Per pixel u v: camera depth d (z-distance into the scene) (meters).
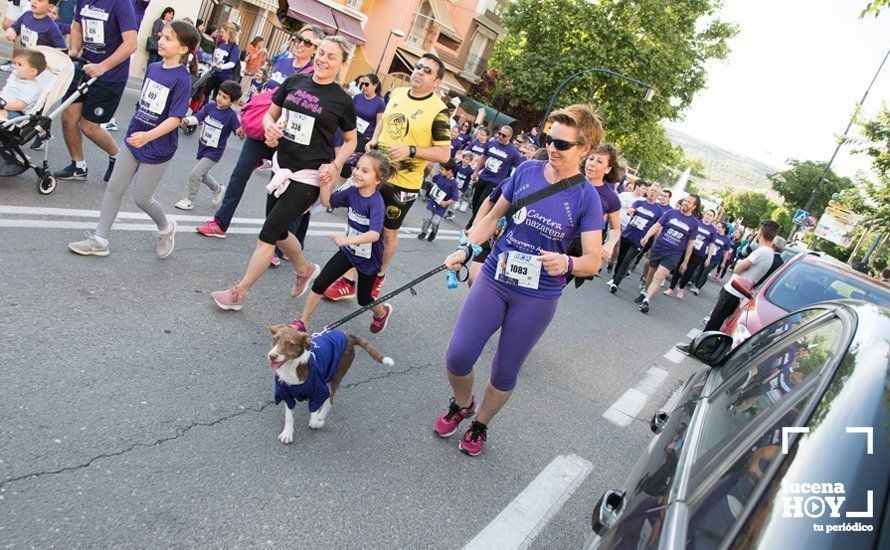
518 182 4.01
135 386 3.94
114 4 6.58
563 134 3.69
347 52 5.12
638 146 38.56
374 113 8.92
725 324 7.22
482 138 14.06
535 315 3.94
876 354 2.06
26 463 3.08
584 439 5.30
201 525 3.06
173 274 5.64
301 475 3.65
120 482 3.16
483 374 6.01
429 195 10.47
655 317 11.45
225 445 3.69
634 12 34.50
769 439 1.85
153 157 5.34
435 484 3.98
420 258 9.34
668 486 2.10
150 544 2.86
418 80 5.70
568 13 34.81
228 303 5.23
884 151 24.27
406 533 3.46
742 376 2.93
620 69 34.16
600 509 2.44
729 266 25.08
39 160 7.40
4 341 3.91
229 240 7.04
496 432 4.94
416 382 5.25
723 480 1.83
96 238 5.39
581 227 3.85
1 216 5.60
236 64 13.13
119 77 6.76
